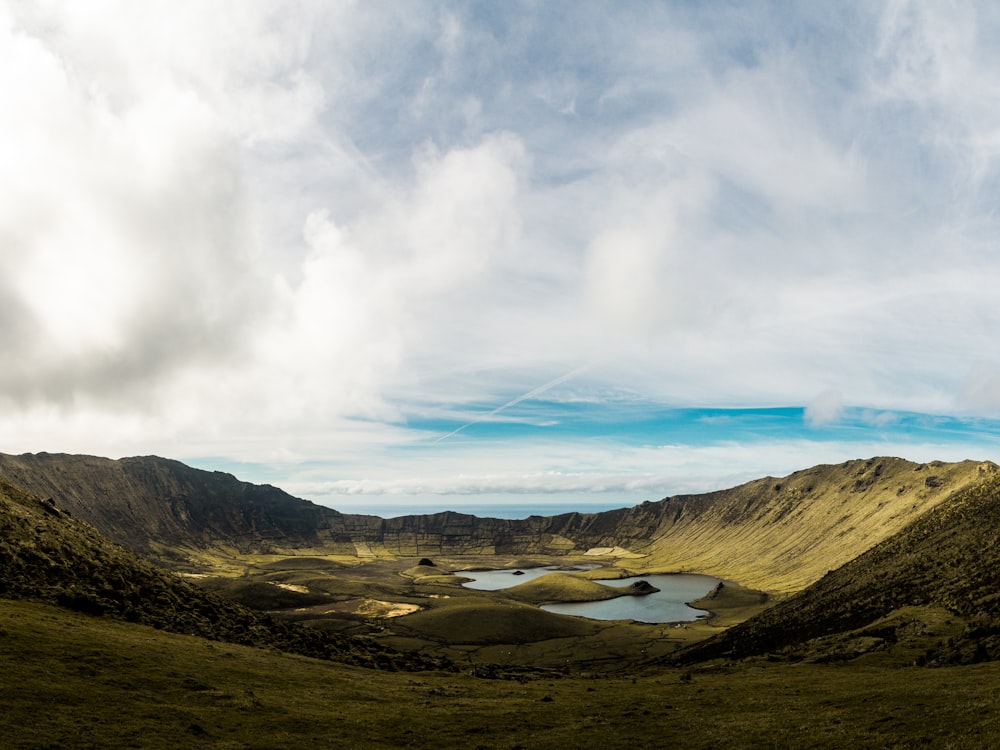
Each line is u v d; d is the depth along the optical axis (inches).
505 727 2262.6
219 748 1793.8
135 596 3727.9
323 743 1939.0
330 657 4069.9
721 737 1993.1
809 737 1846.7
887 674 3058.6
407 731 2156.7
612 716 2450.8
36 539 3767.2
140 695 2130.9
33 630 2529.5
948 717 1769.2
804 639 6535.4
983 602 4571.9
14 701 1850.4
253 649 3457.2
